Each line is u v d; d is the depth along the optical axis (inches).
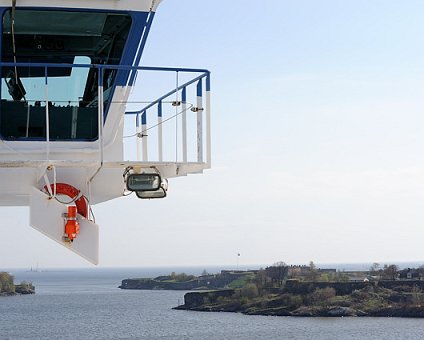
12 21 777.6
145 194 786.8
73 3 775.7
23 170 743.7
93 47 802.2
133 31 792.9
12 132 787.4
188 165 757.9
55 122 796.6
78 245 738.2
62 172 758.5
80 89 805.2
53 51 797.2
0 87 784.9
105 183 776.9
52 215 732.0
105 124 801.6
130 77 800.3
